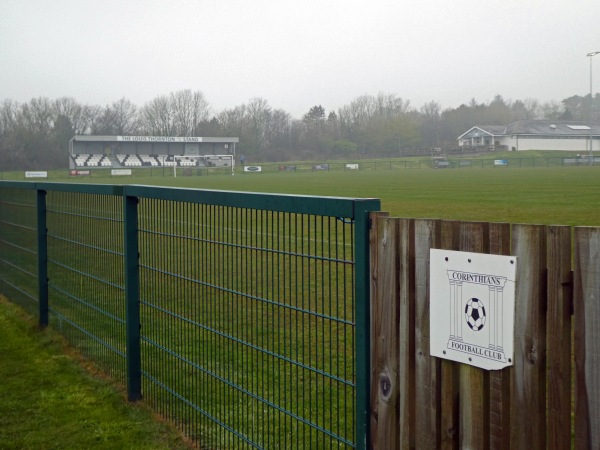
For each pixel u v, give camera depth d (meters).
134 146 110.12
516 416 2.36
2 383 6.21
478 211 20.66
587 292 2.13
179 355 4.87
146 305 5.39
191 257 4.66
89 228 6.50
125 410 5.43
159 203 5.07
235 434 4.18
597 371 2.12
